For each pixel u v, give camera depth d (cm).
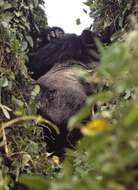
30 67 863
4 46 685
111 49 207
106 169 188
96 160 195
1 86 650
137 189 187
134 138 191
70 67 821
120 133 191
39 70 861
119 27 800
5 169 595
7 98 671
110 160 191
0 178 329
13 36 696
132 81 205
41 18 876
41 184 214
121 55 204
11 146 636
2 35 684
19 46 698
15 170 625
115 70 205
